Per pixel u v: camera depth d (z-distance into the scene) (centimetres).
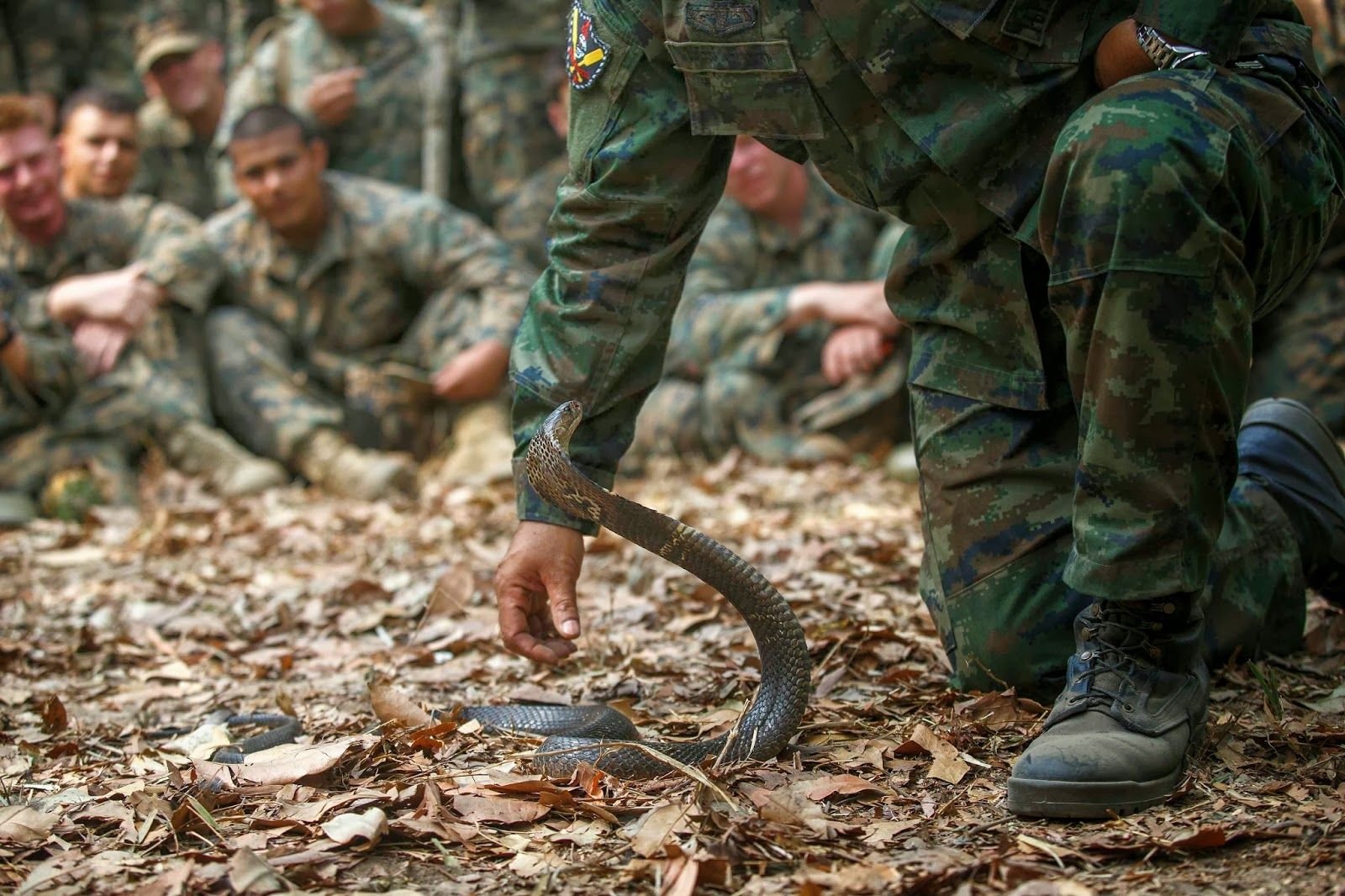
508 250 771
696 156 264
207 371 739
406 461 687
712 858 197
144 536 586
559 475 223
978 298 268
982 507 272
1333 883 189
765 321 707
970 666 276
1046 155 241
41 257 740
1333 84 580
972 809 225
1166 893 190
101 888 205
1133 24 228
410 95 861
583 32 262
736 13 244
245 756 269
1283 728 249
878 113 250
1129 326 213
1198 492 223
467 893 201
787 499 595
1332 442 309
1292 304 647
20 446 683
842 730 266
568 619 261
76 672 381
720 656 334
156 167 928
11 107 727
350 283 756
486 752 264
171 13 959
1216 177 212
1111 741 220
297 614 432
